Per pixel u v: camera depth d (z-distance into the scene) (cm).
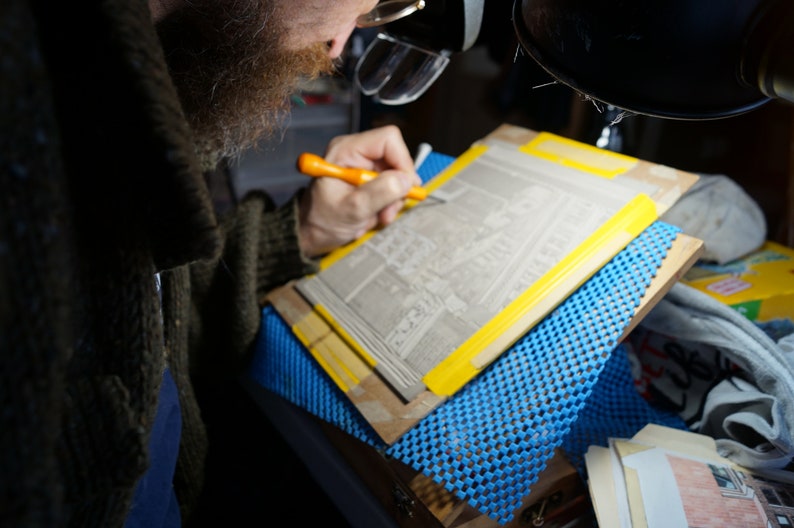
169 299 52
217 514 61
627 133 70
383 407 46
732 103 30
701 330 48
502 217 56
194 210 27
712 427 48
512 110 83
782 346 49
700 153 75
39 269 20
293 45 43
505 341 45
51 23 24
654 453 44
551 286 46
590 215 50
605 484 42
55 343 21
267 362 59
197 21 39
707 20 26
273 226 63
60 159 23
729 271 58
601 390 54
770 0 26
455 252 55
